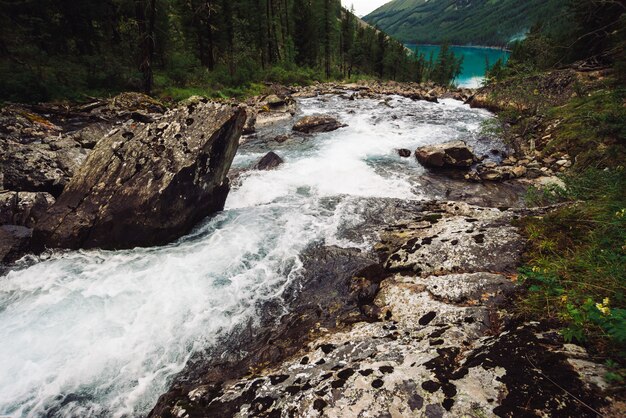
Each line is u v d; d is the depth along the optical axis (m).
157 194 6.80
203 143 7.57
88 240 6.69
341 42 72.38
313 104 24.02
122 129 7.88
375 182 10.27
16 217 7.32
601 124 10.39
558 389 2.23
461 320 3.62
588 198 6.02
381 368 2.93
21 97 16.45
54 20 22.80
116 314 4.99
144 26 24.47
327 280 5.73
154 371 4.19
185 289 5.54
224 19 36.19
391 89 33.34
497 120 16.23
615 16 10.66
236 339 4.66
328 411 2.61
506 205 8.97
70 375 4.10
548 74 17.92
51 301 5.22
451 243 5.26
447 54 89.00
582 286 3.20
